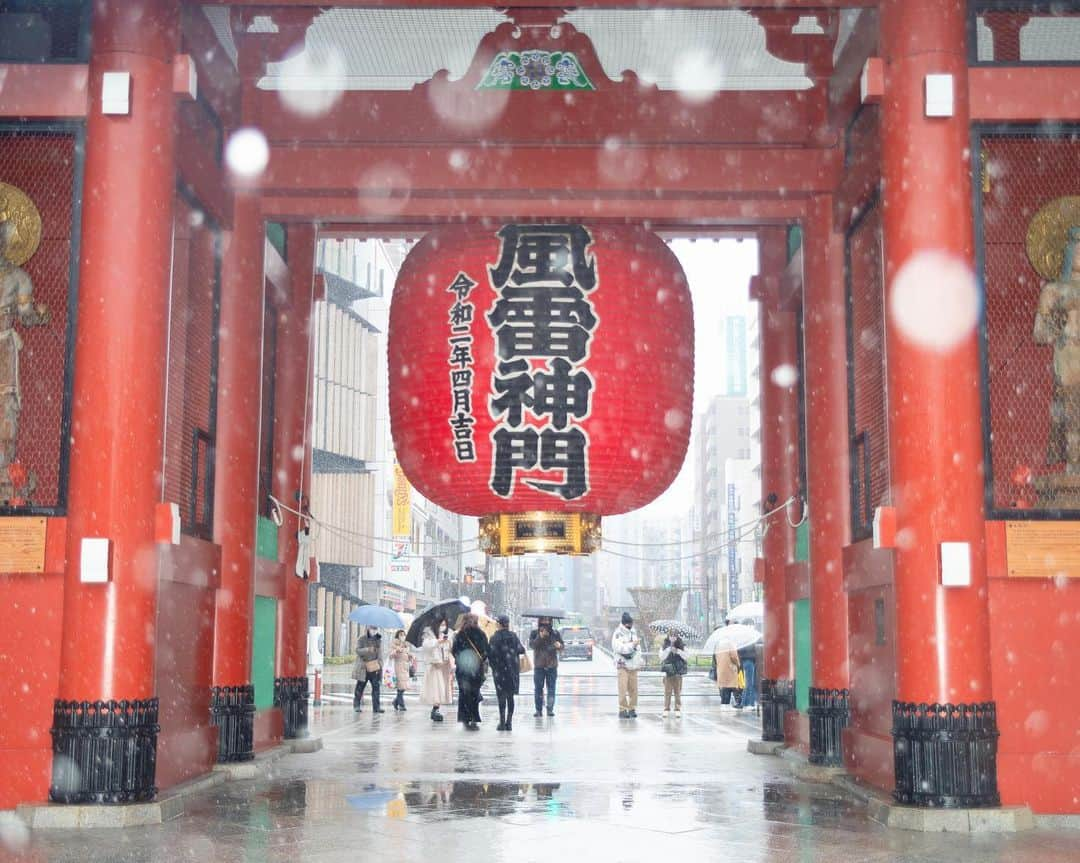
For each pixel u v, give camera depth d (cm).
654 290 1048
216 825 848
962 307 918
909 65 948
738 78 1289
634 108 1230
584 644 5644
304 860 705
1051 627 923
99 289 912
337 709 2305
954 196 930
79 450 901
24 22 967
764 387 1570
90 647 874
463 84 1226
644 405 1023
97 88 936
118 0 944
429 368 1030
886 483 1098
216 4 1002
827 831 830
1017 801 899
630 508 1066
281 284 1521
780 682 1455
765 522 1534
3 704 901
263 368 1499
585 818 879
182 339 1103
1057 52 1020
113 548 885
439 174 1210
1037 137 979
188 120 1090
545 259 1031
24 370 938
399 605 6053
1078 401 945
